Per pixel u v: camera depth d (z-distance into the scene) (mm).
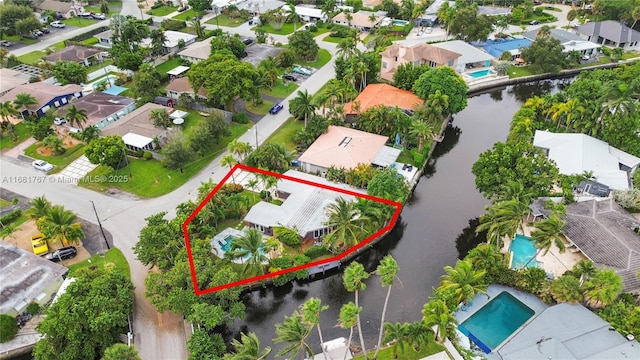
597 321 68250
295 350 60062
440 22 198875
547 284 74688
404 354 67562
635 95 112875
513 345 65938
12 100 126250
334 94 118750
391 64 151375
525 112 117875
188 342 65750
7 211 94562
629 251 76625
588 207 87438
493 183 91188
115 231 89938
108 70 155875
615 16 189125
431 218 97125
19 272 76688
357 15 194375
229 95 119188
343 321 55469
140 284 78812
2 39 178750
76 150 114250
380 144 109688
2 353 67750
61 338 64188
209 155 112688
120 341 68750
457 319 72625
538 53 152625
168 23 192500
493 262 76375
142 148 111062
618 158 104750
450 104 123250
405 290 80688
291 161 106938
